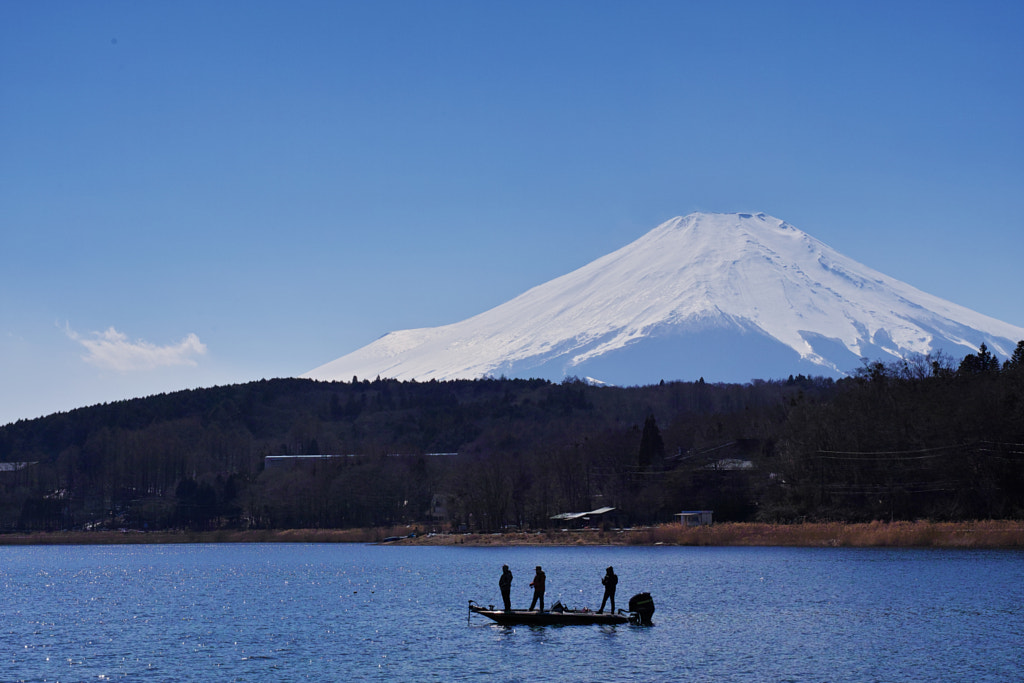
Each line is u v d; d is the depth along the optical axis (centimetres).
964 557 15075
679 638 8275
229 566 18700
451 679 6850
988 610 9569
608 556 17962
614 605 9775
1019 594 10644
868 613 9525
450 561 18275
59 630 9469
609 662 7312
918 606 9900
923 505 19700
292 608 11031
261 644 8394
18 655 8012
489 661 7419
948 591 10962
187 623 9869
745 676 6838
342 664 7425
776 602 10425
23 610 11300
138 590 13775
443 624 9356
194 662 7612
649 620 9012
